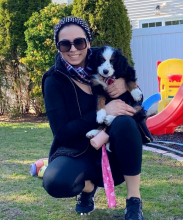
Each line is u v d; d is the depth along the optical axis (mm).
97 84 2420
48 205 2750
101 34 6715
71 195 2168
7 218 2520
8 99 8328
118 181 2455
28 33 7273
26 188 3154
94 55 2564
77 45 2271
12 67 8078
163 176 3365
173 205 2680
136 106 2463
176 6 9961
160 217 2477
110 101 2438
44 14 7250
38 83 7566
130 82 2553
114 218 2488
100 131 2295
